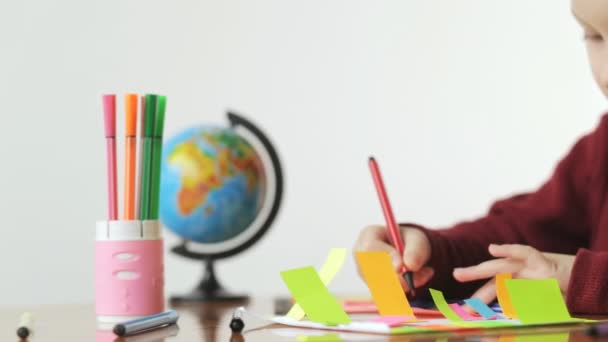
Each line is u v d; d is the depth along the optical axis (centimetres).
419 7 236
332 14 231
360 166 233
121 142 213
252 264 228
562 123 246
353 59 233
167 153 123
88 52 219
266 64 229
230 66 227
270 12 229
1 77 215
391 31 234
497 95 241
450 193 238
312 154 231
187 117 223
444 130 238
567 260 81
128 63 221
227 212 121
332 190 231
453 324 60
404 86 235
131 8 221
